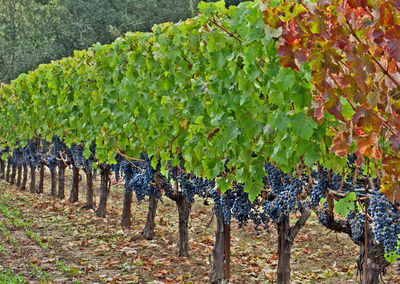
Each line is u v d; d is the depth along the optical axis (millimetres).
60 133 9828
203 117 5125
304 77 3324
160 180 7824
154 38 6238
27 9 29984
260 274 7758
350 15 1966
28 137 14047
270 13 2650
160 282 6996
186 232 8523
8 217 11461
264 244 9969
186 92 5562
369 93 2012
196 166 5273
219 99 4602
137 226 11133
